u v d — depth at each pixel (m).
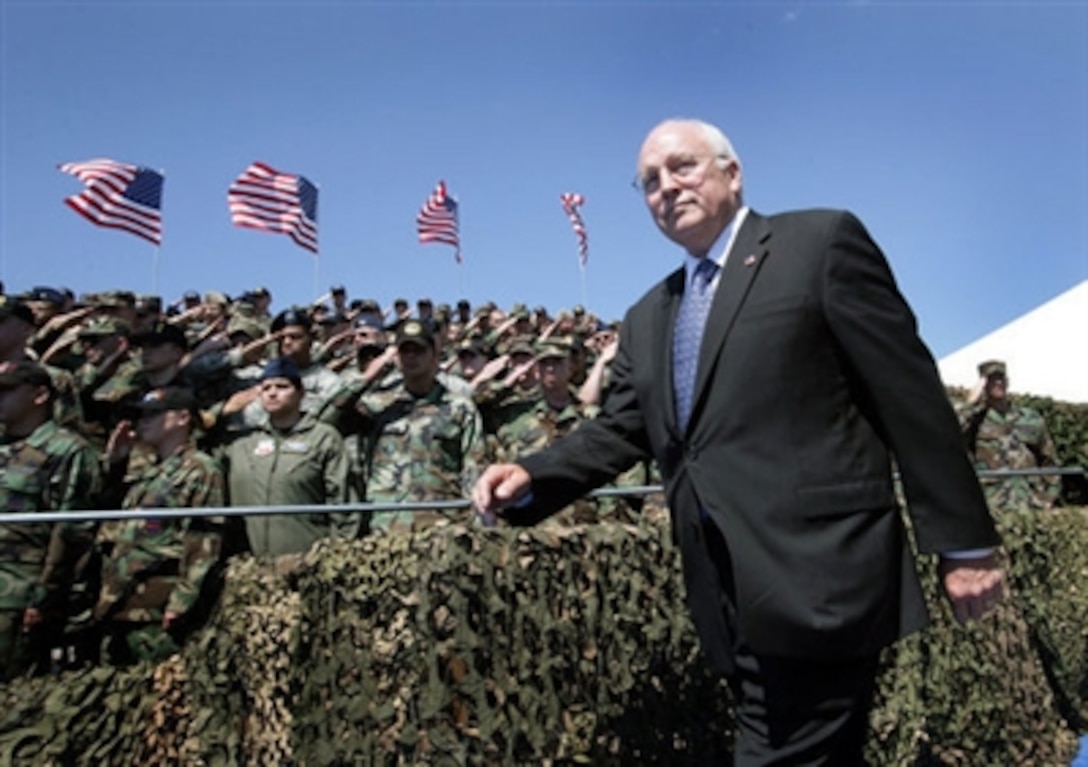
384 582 3.44
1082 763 5.02
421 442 5.46
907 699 4.30
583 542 3.70
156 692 3.60
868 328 1.84
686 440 2.06
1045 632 5.25
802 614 1.81
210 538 4.11
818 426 1.89
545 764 3.38
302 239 10.88
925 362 1.86
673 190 2.11
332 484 5.19
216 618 3.88
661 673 3.81
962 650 4.63
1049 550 5.48
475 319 12.42
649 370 2.25
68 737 3.29
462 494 5.44
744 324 1.96
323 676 3.51
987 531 1.77
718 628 2.10
